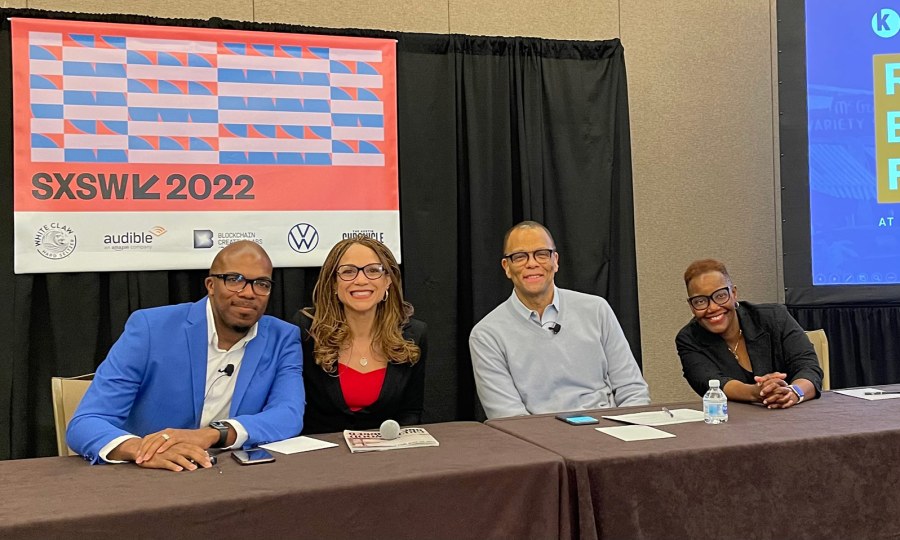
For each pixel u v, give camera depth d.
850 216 3.43
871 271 3.43
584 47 3.42
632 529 1.50
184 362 1.97
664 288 3.81
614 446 1.61
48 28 2.82
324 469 1.47
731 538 1.56
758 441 1.62
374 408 2.22
